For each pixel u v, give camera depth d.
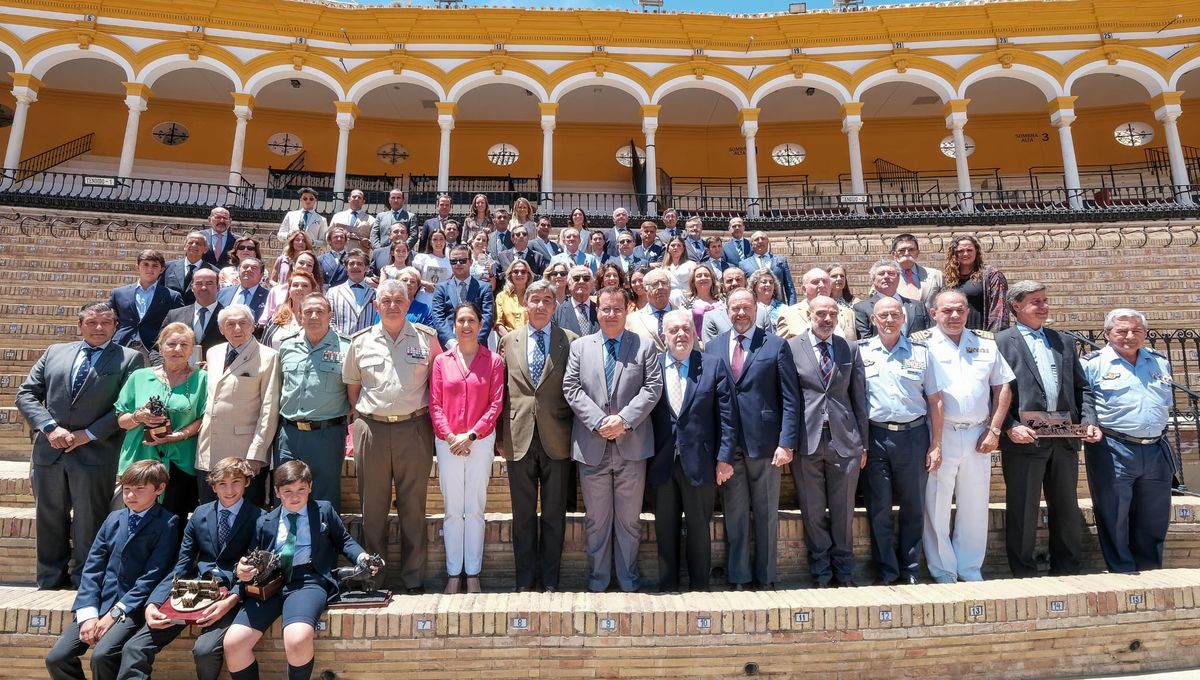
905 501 4.91
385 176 19.98
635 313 6.16
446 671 3.89
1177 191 16.89
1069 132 17.44
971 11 17.66
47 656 3.73
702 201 20.97
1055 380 4.97
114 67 17.86
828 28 18.11
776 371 4.91
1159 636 4.20
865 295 12.12
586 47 18.22
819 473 4.90
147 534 4.04
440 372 4.80
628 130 21.70
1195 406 5.92
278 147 20.31
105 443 4.60
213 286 6.08
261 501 4.71
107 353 4.71
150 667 3.67
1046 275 11.67
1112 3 17.38
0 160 18.55
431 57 18.02
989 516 5.21
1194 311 10.31
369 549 4.61
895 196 19.45
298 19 17.48
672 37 18.25
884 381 5.01
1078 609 4.15
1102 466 4.92
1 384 6.67
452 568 4.71
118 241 11.76
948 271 6.48
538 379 4.93
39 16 16.36
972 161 21.06
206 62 17.05
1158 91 17.41
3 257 10.41
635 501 4.73
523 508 4.79
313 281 5.92
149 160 19.33
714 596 4.27
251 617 3.75
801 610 4.02
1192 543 5.10
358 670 3.84
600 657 3.94
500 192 19.30
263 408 4.64
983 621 4.08
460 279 6.68
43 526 4.45
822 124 21.52
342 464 4.78
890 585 4.68
